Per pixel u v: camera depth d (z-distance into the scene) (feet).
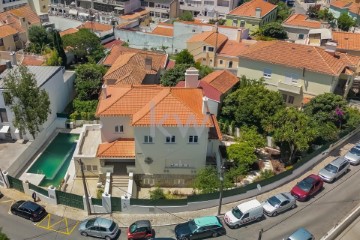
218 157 133.80
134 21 319.27
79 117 169.58
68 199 117.39
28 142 148.46
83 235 107.14
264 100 147.13
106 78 167.84
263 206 114.21
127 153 127.13
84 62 239.71
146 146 124.06
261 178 128.16
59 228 109.81
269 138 148.36
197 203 115.96
